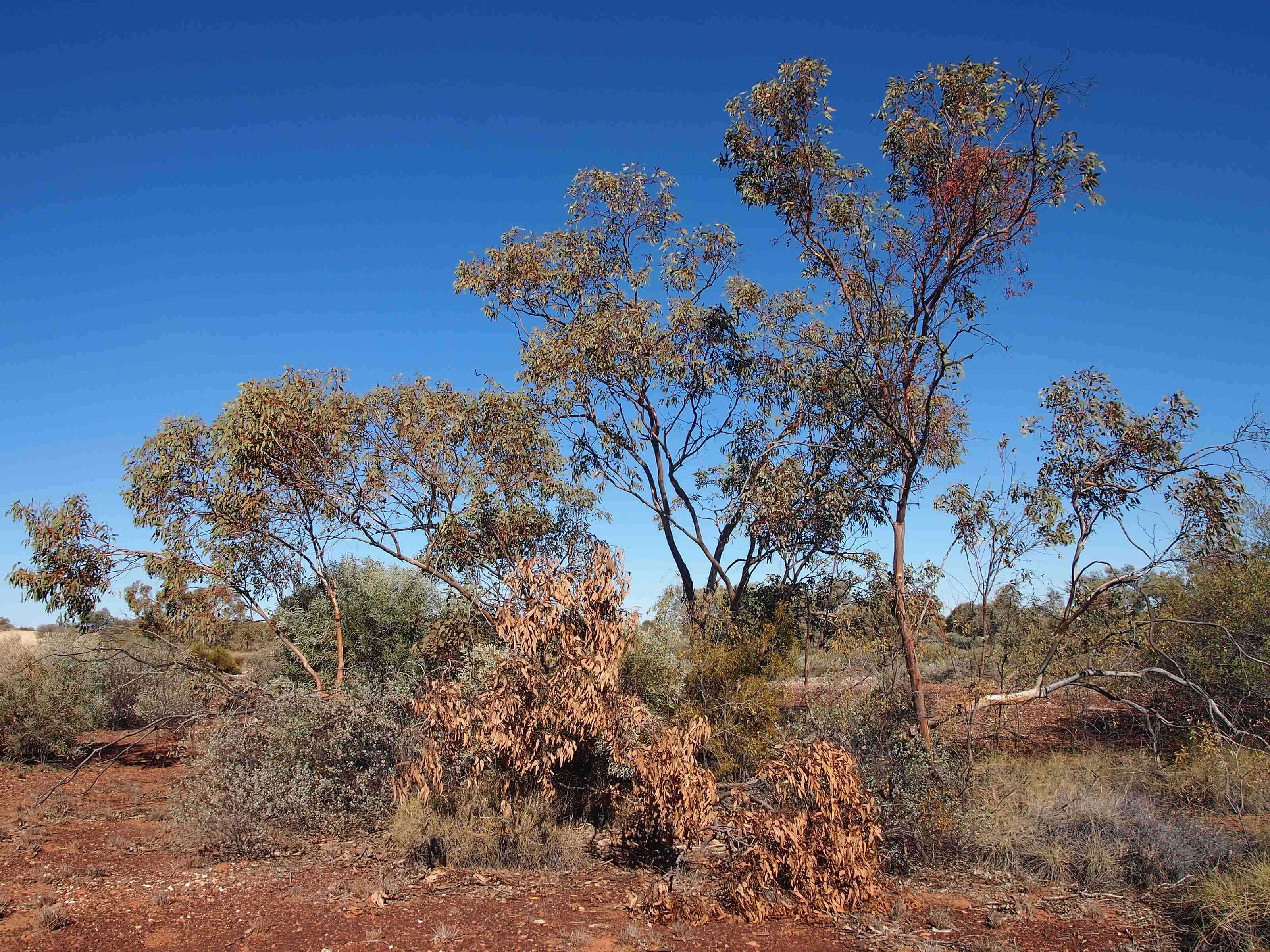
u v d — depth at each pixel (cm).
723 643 1146
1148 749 1145
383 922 605
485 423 1291
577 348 1393
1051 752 1166
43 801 1027
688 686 1121
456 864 764
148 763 1338
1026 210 1024
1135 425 1059
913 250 1066
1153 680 1232
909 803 786
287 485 1222
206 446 1282
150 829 922
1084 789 881
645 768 760
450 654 1214
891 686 1097
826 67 1077
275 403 1180
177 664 1284
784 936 599
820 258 1114
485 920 614
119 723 1600
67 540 1220
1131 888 700
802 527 1395
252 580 1327
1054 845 766
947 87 1026
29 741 1300
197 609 1239
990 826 785
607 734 832
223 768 848
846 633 1284
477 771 820
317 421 1207
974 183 1019
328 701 938
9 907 644
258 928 589
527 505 1255
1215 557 1101
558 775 870
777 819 670
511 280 1471
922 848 771
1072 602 1086
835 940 592
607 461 1459
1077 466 1095
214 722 1010
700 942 582
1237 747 960
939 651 1733
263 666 1697
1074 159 997
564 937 581
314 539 1282
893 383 1084
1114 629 1182
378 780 892
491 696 810
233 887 687
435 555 1257
